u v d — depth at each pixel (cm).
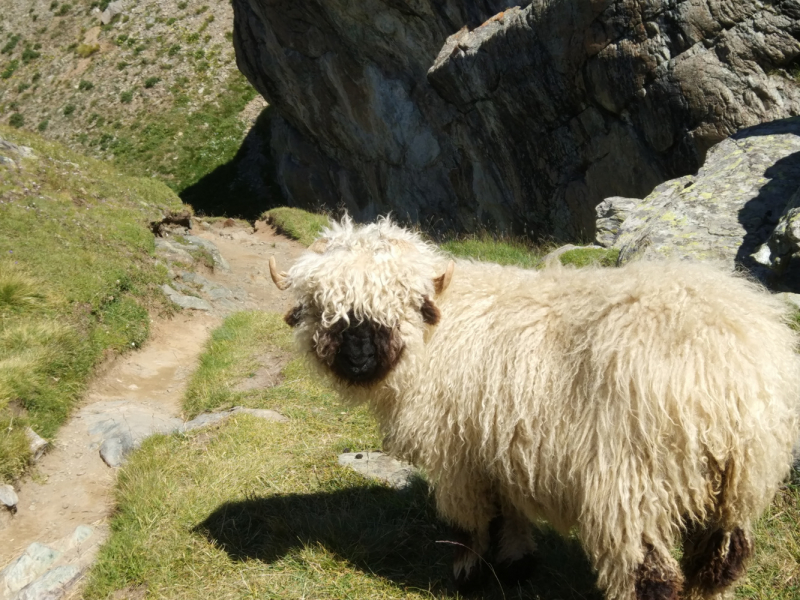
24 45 3516
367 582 388
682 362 283
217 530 450
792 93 1022
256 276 1351
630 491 290
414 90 1919
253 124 2920
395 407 368
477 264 398
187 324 1011
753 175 705
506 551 375
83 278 923
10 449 568
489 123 1573
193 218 1792
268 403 650
